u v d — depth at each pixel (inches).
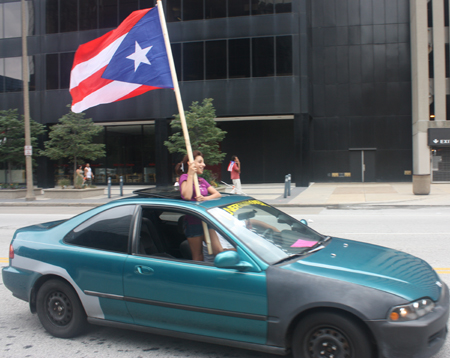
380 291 118.1
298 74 968.3
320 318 119.8
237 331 130.9
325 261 135.7
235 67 995.3
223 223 145.2
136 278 144.6
